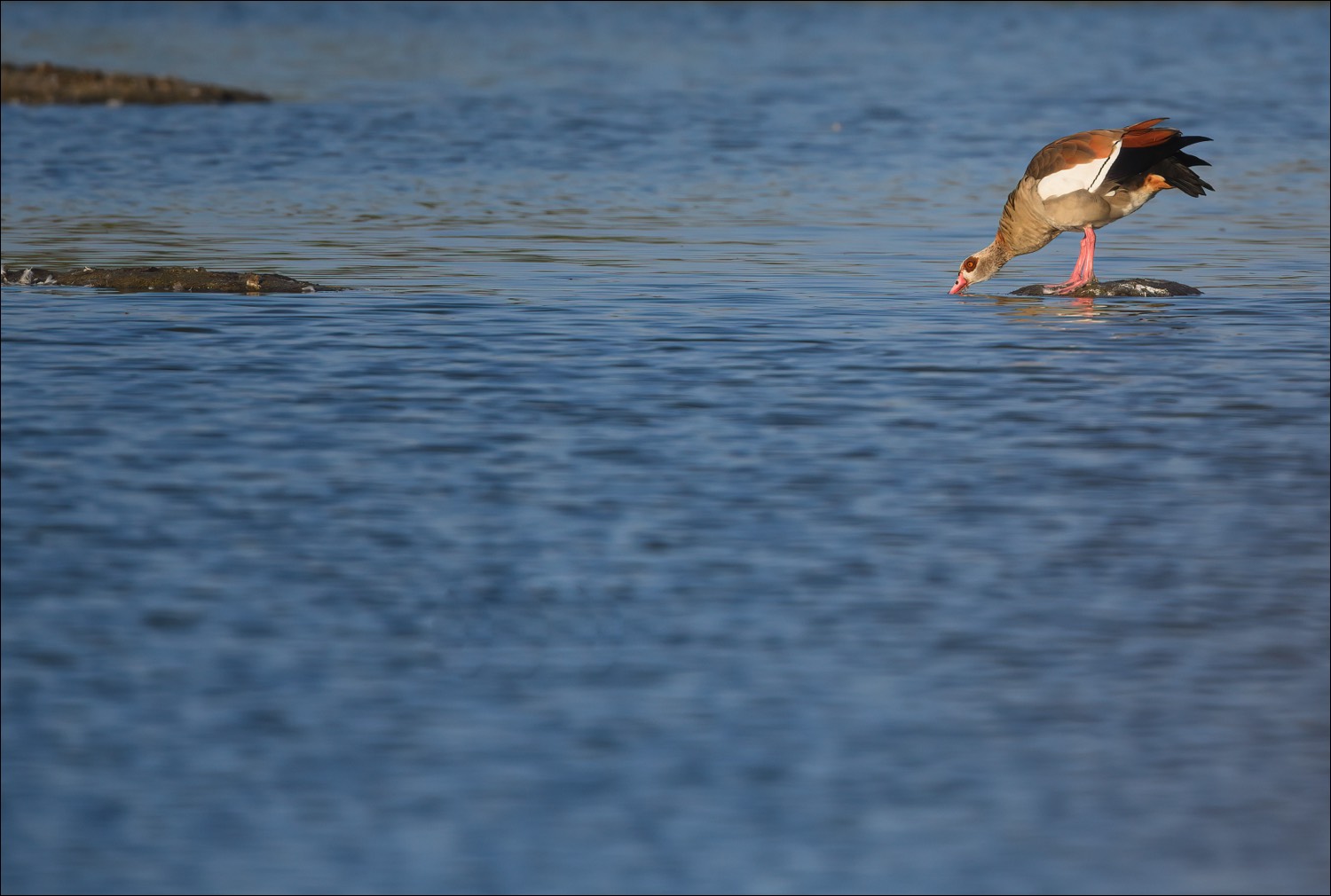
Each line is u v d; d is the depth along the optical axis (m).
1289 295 34.09
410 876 12.64
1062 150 33.50
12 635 16.31
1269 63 100.81
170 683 15.39
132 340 28.56
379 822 13.26
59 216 45.38
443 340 28.77
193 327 29.67
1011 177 55.22
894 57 104.19
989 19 138.88
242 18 140.25
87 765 14.01
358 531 19.17
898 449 22.39
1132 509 20.00
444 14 144.75
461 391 25.19
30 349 27.84
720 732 14.59
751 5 155.25
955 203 49.34
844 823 13.29
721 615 16.92
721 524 19.44
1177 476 21.28
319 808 13.44
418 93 80.75
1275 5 153.75
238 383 25.59
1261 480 21.14
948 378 26.20
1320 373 26.77
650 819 13.32
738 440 22.73
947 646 16.22
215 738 14.44
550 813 13.39
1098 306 32.72
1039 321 30.98
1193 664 15.84
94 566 18.06
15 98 72.62
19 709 14.87
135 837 13.06
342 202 48.56
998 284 35.72
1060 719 14.84
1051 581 17.75
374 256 38.88
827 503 20.19
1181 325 30.69
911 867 12.76
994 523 19.50
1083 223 33.81
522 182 53.28
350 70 94.44
